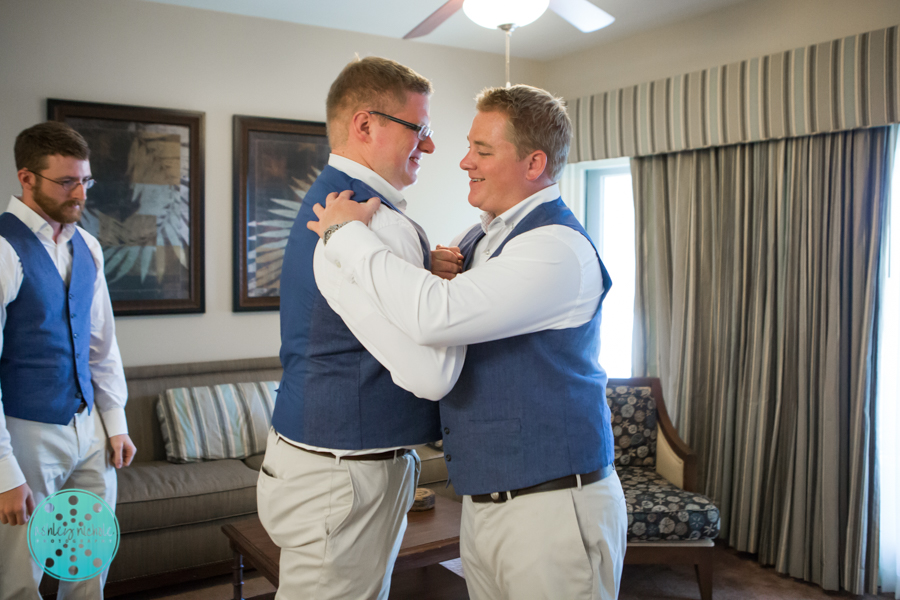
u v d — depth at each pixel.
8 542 1.82
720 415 3.34
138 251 3.35
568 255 1.20
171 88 3.39
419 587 2.40
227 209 3.57
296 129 3.67
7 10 3.04
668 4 3.31
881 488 2.89
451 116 4.14
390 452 1.25
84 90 3.21
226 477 2.90
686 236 3.49
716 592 2.88
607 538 1.26
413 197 4.07
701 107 3.30
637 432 3.20
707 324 3.44
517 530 1.24
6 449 1.72
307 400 1.21
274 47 3.62
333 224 1.14
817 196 2.96
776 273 3.14
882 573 2.88
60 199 1.91
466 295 1.10
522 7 2.28
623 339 4.16
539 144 1.29
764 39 3.21
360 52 3.84
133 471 2.92
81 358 2.01
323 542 1.21
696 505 2.71
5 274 1.82
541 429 1.24
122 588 2.64
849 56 2.78
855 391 2.85
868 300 2.80
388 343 1.11
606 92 3.74
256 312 3.67
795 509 3.01
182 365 3.42
